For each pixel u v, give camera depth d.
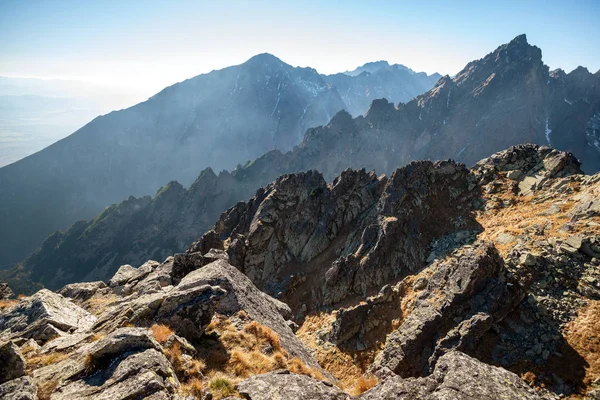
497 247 37.09
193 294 15.36
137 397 8.80
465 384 9.09
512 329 26.75
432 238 46.75
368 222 55.41
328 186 70.31
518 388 9.09
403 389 9.56
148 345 11.23
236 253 59.81
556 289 28.52
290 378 11.10
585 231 31.81
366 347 33.94
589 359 22.77
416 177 54.78
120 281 29.98
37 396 9.41
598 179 41.38
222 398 10.21
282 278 57.53
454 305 29.39
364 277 45.12
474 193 52.06
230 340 14.98
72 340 14.16
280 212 66.19
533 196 46.25
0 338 16.14
